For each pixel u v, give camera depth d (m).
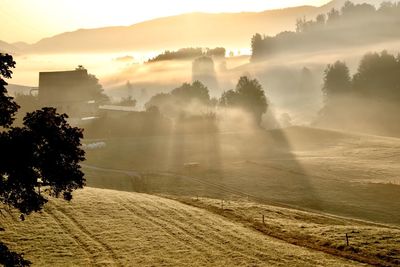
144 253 39.84
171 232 46.44
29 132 22.70
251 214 58.06
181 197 72.56
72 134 23.64
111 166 110.06
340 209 69.19
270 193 79.81
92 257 38.59
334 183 85.94
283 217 58.44
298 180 89.12
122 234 45.09
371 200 73.88
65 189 24.23
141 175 98.69
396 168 98.06
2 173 22.17
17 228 45.06
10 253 23.34
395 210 67.88
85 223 48.19
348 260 39.25
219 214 57.53
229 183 88.19
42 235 43.56
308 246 43.75
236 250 41.19
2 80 22.55
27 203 23.22
